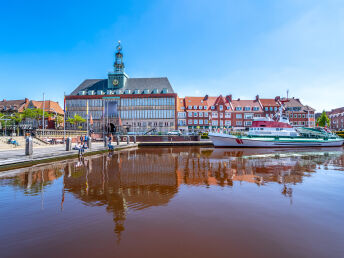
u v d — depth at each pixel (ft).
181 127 199.93
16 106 217.56
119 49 203.10
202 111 204.13
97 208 21.59
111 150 92.48
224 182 32.83
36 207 21.94
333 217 19.04
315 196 25.25
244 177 36.58
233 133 115.03
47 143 104.99
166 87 200.44
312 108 223.92
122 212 20.45
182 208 21.43
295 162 54.29
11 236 15.78
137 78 208.95
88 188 29.50
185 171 42.98
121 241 15.01
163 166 49.93
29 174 39.86
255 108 215.51
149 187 29.94
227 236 15.62
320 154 73.46
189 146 129.39
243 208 21.36
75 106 192.85
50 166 49.96
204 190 28.19
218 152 84.58
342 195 25.58
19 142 90.68
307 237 15.47
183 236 15.67
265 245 14.38
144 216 19.45
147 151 95.14
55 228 17.08
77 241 15.05
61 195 26.18
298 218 18.83
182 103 215.92
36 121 201.87
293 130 109.40
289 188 28.96
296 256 13.12
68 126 190.80
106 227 17.25
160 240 15.10
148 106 190.70
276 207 21.61
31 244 14.67
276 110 216.74
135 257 13.08
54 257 13.15
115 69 202.80
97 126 189.57
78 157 68.64
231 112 209.77
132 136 154.10
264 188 29.04
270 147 103.60
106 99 191.62
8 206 22.30
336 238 15.33
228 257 12.97
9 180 34.63
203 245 14.38
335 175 37.76
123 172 42.11
